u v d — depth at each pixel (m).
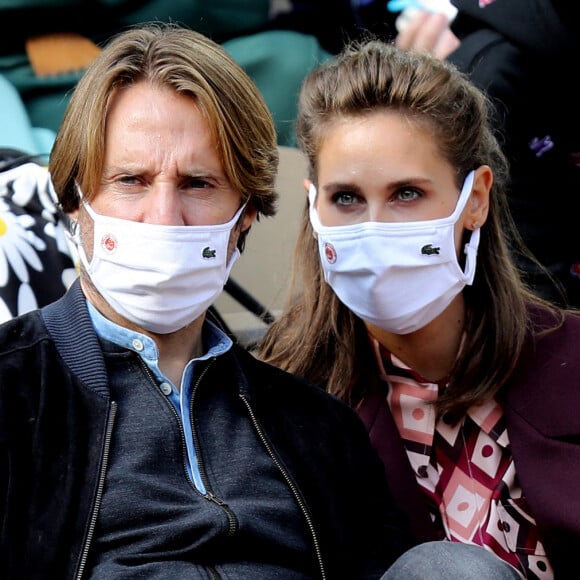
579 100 12.45
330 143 9.74
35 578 7.50
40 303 10.20
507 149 12.62
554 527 9.73
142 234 8.13
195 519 7.78
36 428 7.77
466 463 10.17
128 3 15.36
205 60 8.27
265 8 16.42
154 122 8.12
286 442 8.84
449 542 7.89
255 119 8.51
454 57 12.88
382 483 9.48
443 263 9.80
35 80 14.91
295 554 8.27
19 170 10.77
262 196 8.73
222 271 8.54
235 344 9.15
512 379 10.24
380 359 10.41
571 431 9.95
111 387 8.16
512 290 10.33
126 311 8.33
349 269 9.75
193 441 8.27
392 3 16.36
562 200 12.70
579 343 10.33
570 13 12.22
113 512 7.75
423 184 9.62
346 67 9.90
